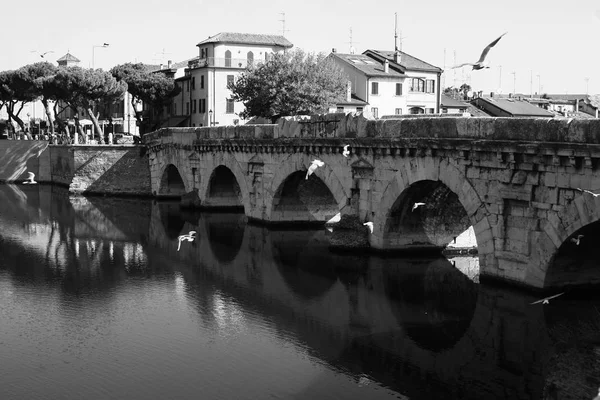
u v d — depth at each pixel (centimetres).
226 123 10931
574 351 2962
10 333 3362
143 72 11550
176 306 3762
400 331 3294
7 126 12812
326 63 8819
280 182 5662
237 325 3428
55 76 10075
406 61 10056
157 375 2853
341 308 3641
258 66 8962
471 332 3244
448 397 2589
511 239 3478
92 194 8962
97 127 10488
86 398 2655
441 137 3844
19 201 8306
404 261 4475
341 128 4791
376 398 2600
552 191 3225
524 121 3322
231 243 5422
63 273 4528
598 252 3294
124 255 5072
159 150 8350
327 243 5303
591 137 2972
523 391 2620
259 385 2734
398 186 4250
